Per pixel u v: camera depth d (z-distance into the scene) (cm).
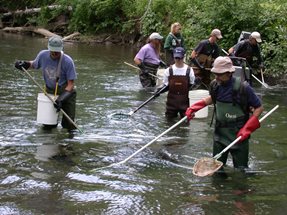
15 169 606
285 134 793
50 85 774
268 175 610
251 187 574
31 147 686
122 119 855
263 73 1355
